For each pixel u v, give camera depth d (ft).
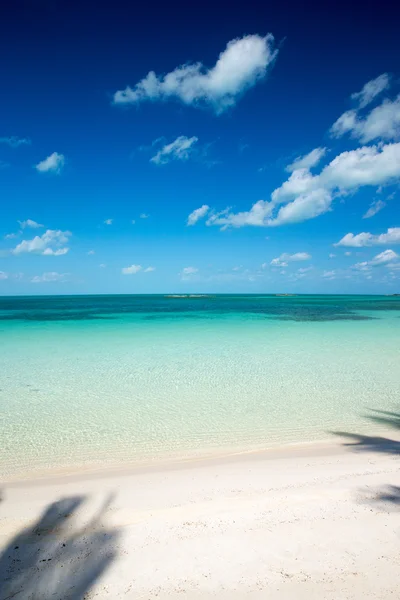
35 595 9.22
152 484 16.29
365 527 11.87
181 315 140.46
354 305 234.79
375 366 47.09
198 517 12.84
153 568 10.16
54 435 24.72
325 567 10.02
